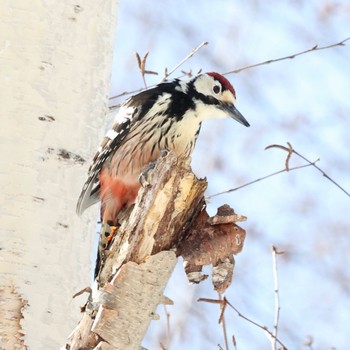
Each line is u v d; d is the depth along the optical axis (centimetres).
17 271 1030
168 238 873
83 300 1056
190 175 875
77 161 1095
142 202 876
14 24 1109
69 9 1134
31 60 1102
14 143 1072
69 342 870
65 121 1099
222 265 887
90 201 1123
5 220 1045
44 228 1054
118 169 1259
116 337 838
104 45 1155
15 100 1086
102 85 1148
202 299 975
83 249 1080
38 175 1069
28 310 1020
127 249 861
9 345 1003
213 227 889
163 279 856
